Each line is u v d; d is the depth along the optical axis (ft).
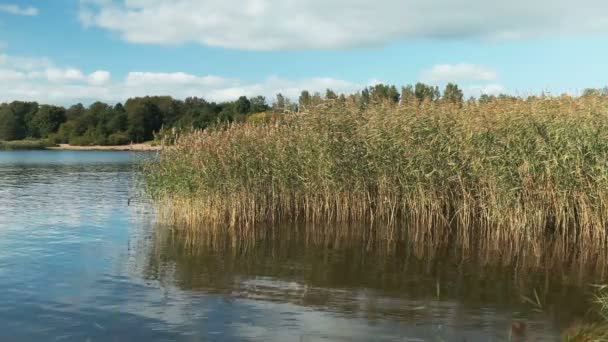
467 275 40.22
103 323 29.17
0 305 31.99
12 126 431.43
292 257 45.85
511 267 42.75
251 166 63.31
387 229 59.88
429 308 32.30
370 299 34.01
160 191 63.77
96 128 408.05
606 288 36.63
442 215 59.47
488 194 55.62
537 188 52.16
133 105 410.52
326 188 64.59
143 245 50.49
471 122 56.80
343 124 65.46
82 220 66.08
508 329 28.84
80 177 142.20
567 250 48.73
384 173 62.80
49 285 36.40
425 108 62.85
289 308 32.04
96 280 37.81
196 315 30.60
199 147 63.57
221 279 38.50
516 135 52.60
